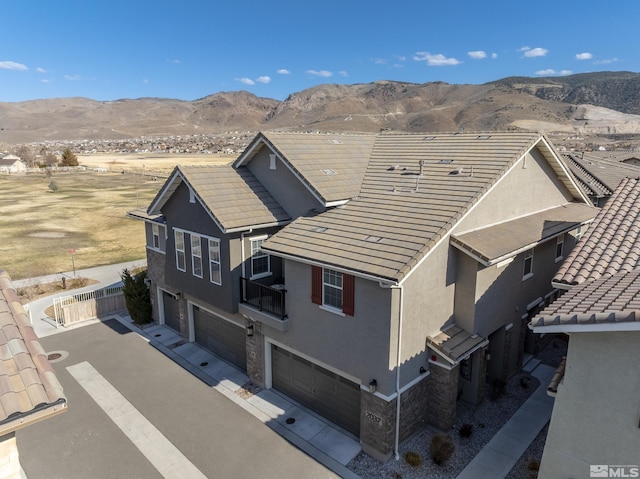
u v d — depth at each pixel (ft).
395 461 39.60
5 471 21.52
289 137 58.39
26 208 186.50
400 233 41.47
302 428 44.45
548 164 57.62
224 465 39.24
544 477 27.27
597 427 24.77
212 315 59.62
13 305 27.63
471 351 41.78
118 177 321.11
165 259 62.18
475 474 37.86
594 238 38.50
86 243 129.18
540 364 55.98
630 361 23.17
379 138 69.41
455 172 50.01
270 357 51.08
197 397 49.80
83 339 64.95
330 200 48.98
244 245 51.13
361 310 39.04
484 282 43.98
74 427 44.45
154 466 39.11
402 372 39.45
